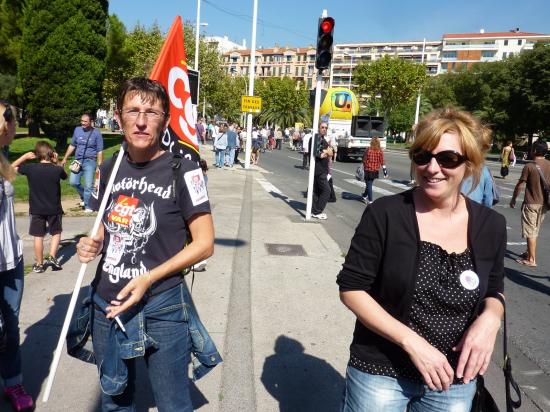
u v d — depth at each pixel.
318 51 8.63
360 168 12.65
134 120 2.03
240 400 3.10
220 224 8.35
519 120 45.22
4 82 26.62
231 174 17.31
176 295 2.11
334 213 10.66
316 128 9.00
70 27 21.78
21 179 12.10
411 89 50.50
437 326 1.76
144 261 2.06
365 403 1.84
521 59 44.00
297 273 5.77
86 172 8.89
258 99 18.92
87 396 3.04
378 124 27.17
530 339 4.48
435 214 1.83
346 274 1.84
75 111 22.23
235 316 4.38
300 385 3.31
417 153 1.80
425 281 1.75
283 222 8.93
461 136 1.76
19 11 27.94
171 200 2.06
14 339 2.83
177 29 3.13
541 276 6.67
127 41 32.47
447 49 122.56
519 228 10.27
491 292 1.86
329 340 4.00
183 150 3.38
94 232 2.11
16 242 2.81
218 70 40.31
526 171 7.10
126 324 2.03
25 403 2.85
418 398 1.87
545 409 3.30
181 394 2.16
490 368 3.88
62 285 4.93
